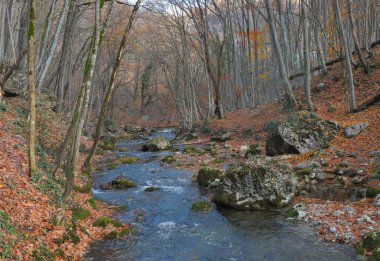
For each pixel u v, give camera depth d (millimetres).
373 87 19906
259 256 7156
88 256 7289
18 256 6070
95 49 9555
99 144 25109
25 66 22391
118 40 36000
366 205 9016
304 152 15086
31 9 8109
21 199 7926
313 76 27641
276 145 15844
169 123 50844
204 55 31922
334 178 11883
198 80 46188
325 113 19547
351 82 17984
